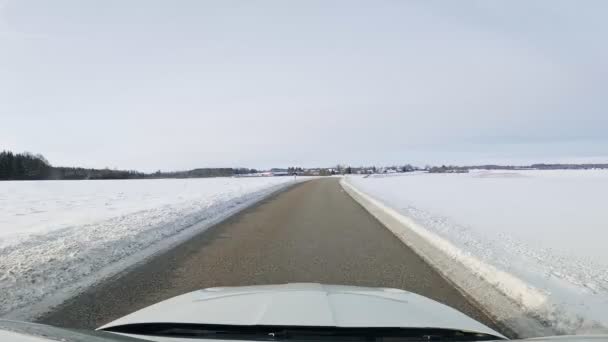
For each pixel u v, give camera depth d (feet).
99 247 23.41
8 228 34.83
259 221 38.45
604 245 24.64
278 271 18.63
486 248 22.81
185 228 33.63
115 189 121.80
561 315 12.01
